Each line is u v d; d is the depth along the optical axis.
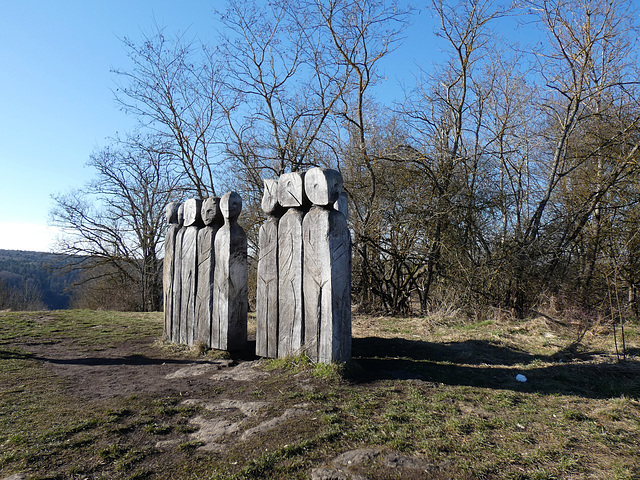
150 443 3.50
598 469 2.81
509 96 12.74
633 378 4.84
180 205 7.95
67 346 7.72
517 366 5.62
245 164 13.52
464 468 2.87
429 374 5.24
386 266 12.57
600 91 10.48
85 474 3.01
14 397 4.70
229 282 6.52
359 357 6.23
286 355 5.54
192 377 5.49
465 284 10.49
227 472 2.96
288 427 3.61
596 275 9.98
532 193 12.29
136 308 25.81
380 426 3.54
